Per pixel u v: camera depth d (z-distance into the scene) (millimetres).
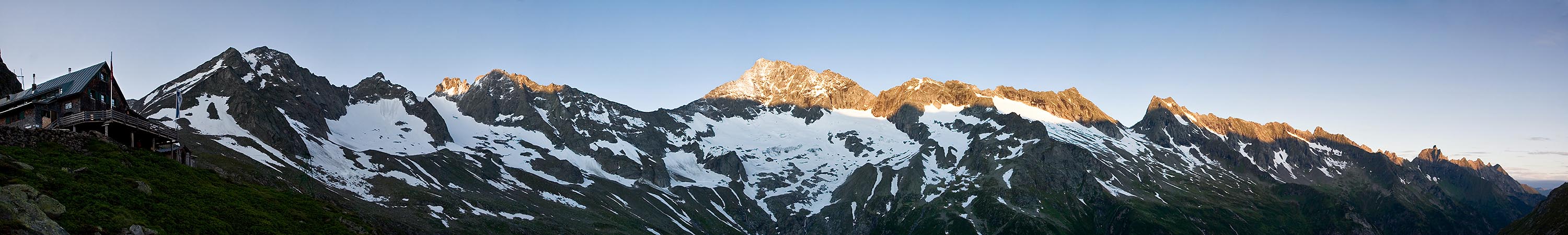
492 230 188750
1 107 123062
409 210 186375
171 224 88688
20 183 81812
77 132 108812
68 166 94812
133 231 81500
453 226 183000
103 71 127750
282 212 110500
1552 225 182625
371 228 124625
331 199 171750
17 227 69062
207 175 115562
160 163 110812
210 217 95750
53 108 121125
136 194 92812
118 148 108875
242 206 104688
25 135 99688
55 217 77000
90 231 77250
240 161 177750
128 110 133375
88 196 85750
